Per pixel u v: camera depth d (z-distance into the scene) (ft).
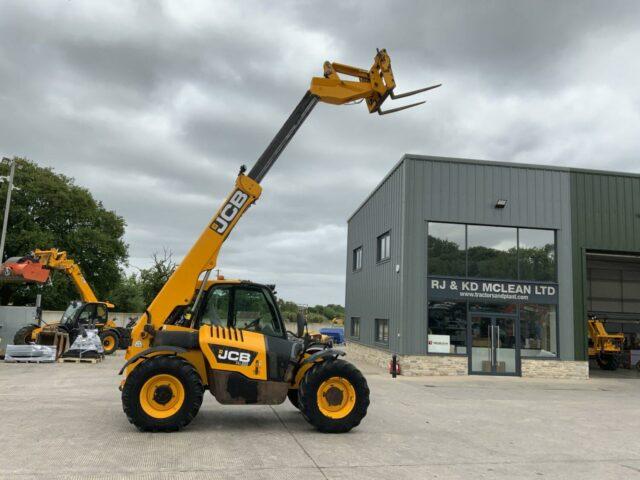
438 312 59.93
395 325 62.08
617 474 19.75
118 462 18.90
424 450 22.52
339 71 30.48
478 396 42.83
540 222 63.00
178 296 26.73
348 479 17.76
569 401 41.65
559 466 20.68
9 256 123.95
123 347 82.38
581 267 63.16
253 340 25.58
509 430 28.12
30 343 62.18
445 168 61.62
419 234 60.29
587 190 64.44
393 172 65.67
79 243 130.62
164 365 23.90
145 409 23.66
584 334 62.13
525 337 61.36
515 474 19.26
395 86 29.84
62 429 24.16
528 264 62.64
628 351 81.05
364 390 25.45
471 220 61.52
